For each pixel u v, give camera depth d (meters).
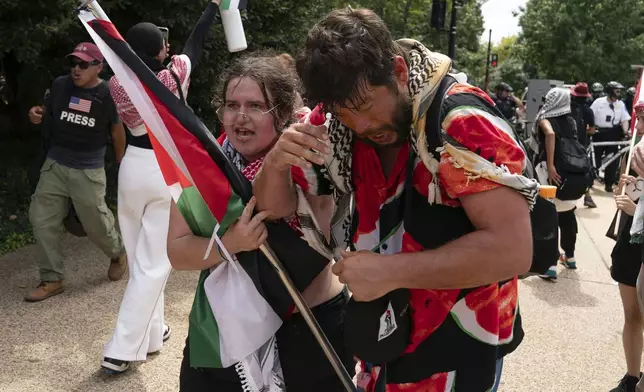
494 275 1.37
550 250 1.63
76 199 4.41
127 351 3.29
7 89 7.61
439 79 1.40
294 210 1.82
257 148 1.94
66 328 3.93
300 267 1.87
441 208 1.53
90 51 4.28
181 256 1.89
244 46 2.31
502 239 1.35
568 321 4.41
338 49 1.30
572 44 29.88
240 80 1.91
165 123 1.75
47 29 5.74
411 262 1.42
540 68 33.78
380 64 1.31
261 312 1.88
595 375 3.61
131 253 3.45
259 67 1.92
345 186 1.72
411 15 22.28
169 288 4.70
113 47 1.71
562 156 5.36
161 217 3.37
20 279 4.82
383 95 1.36
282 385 1.97
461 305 1.58
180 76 2.83
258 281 1.88
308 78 1.35
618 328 4.32
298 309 1.87
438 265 1.39
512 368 3.66
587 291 5.09
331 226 1.86
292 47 8.35
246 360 1.88
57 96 4.36
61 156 4.36
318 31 1.35
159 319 3.60
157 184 3.32
